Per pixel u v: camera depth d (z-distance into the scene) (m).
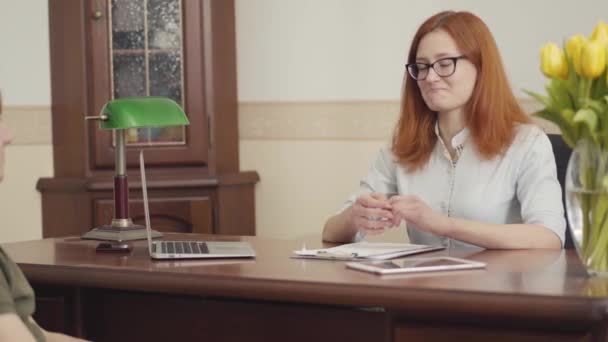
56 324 2.17
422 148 2.57
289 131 4.32
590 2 3.83
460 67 2.44
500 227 2.22
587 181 1.73
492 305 1.58
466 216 2.49
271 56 4.32
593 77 1.67
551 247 2.23
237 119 4.34
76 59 4.11
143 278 1.93
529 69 3.93
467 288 1.63
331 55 4.25
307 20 4.27
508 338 1.63
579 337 1.58
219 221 4.19
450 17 2.47
